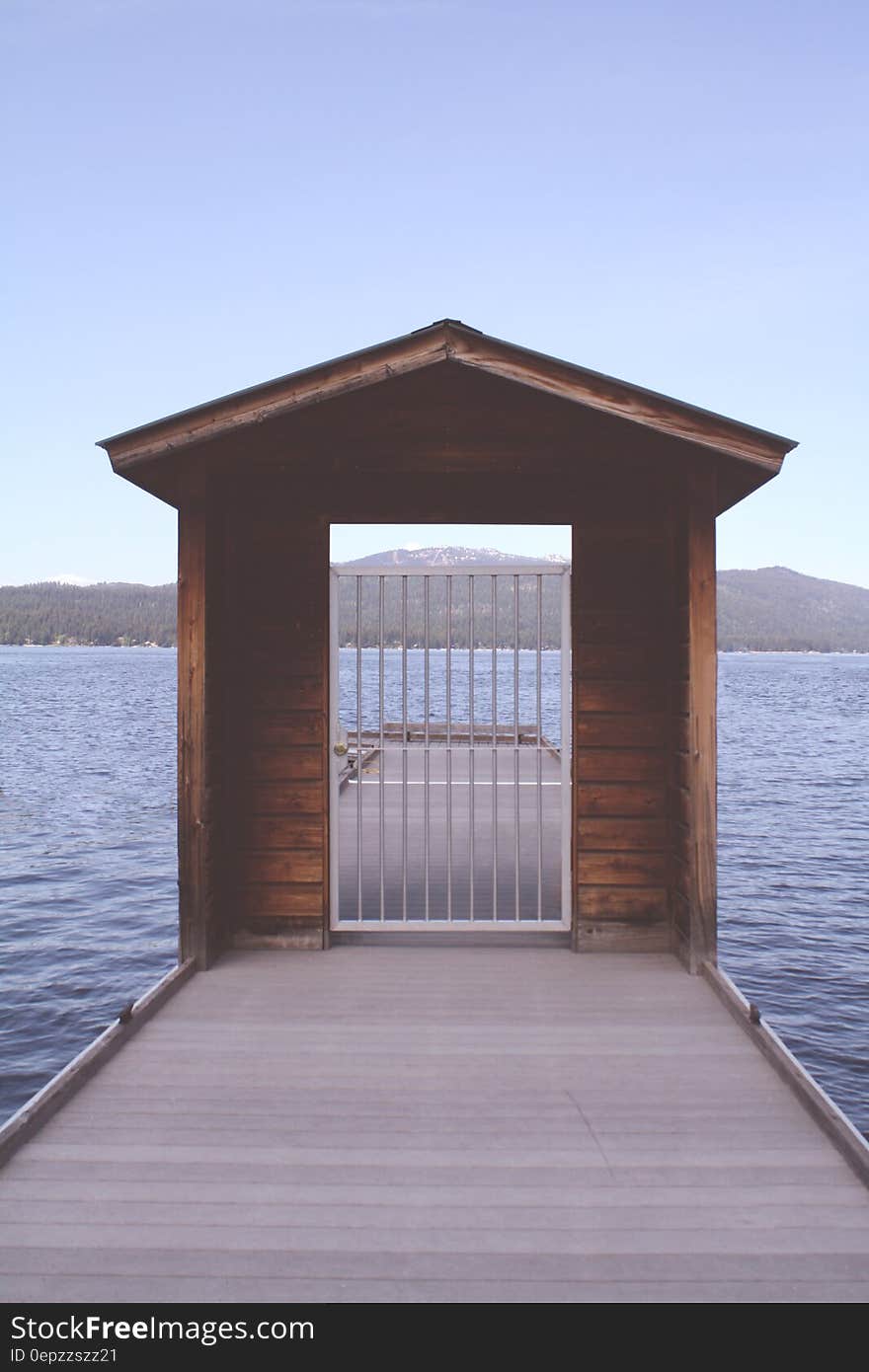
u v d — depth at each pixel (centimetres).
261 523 480
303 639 479
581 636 472
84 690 7138
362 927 484
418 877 602
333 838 486
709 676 427
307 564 479
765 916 1181
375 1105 303
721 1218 240
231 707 478
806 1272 218
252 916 477
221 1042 354
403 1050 347
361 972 437
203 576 434
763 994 916
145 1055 342
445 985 419
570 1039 357
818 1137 282
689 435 399
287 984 420
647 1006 392
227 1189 253
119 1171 263
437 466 441
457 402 442
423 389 443
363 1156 271
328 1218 240
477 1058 339
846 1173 262
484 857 658
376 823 794
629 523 473
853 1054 788
